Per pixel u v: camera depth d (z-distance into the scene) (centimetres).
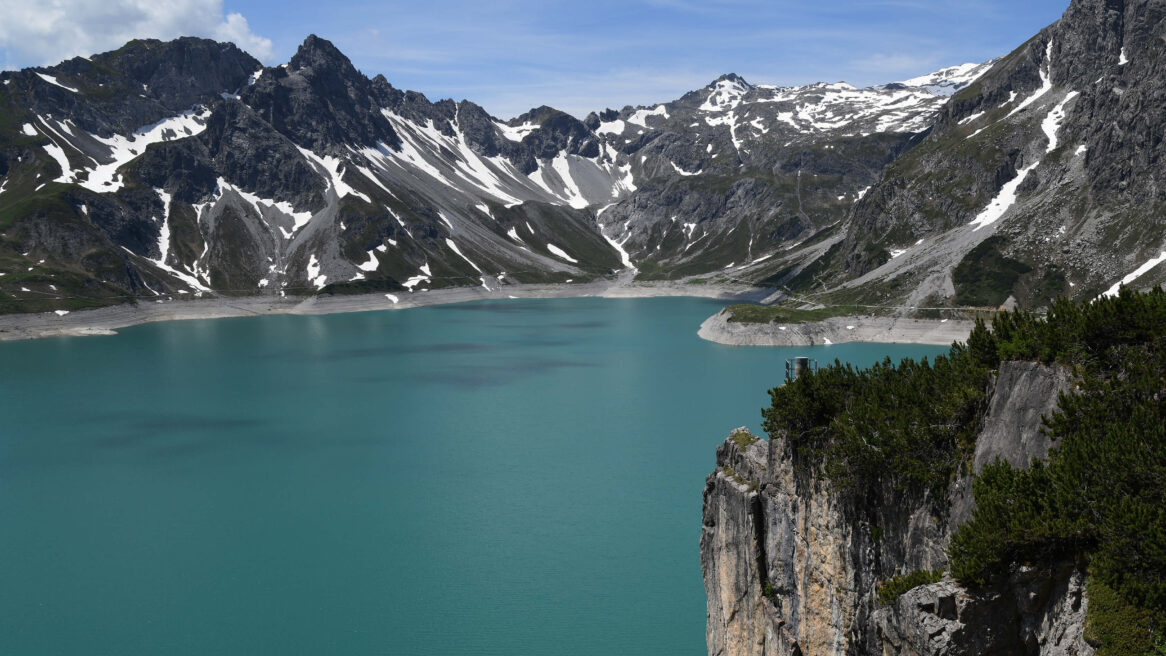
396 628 8169
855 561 4306
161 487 12650
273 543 10338
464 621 8256
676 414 17062
